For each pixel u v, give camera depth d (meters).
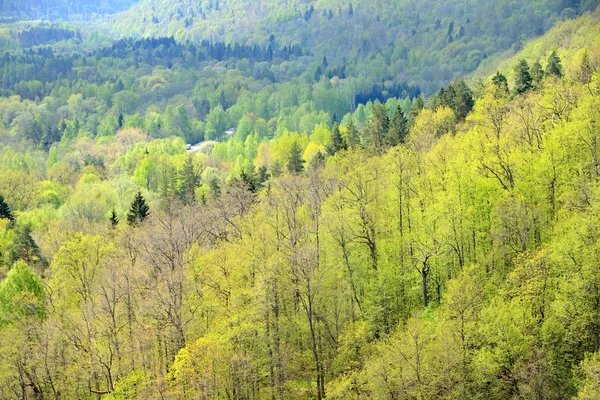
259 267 69.00
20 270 80.94
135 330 68.38
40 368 68.81
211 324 68.38
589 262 56.62
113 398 62.22
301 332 68.75
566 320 57.72
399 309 72.81
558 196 69.06
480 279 65.69
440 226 70.69
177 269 74.31
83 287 82.31
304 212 81.50
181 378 61.00
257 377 66.69
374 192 75.94
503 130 83.56
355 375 60.28
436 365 56.97
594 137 69.44
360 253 73.19
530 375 55.19
